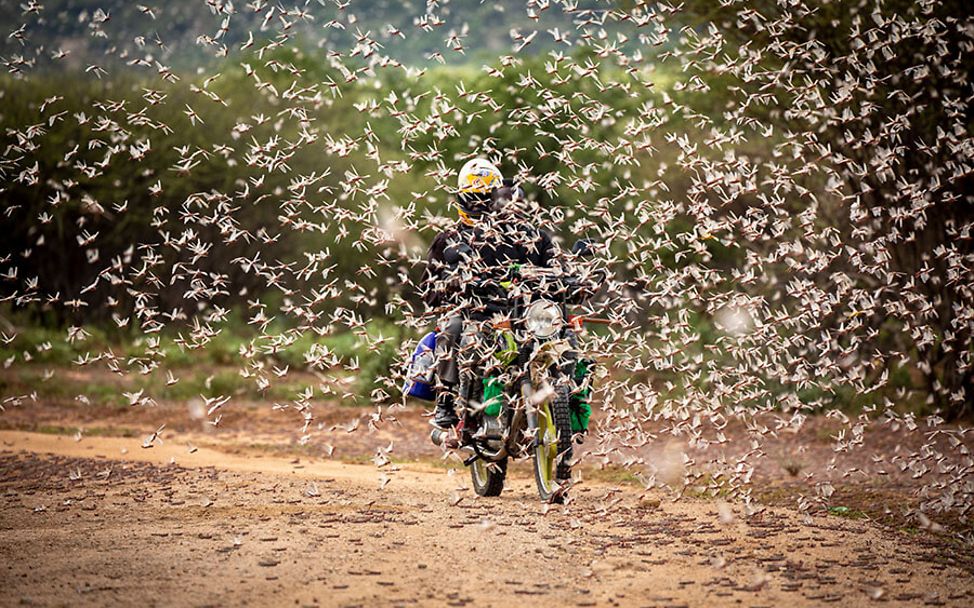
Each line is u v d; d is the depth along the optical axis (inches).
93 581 635.5
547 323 864.9
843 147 1159.6
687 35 855.7
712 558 721.0
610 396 871.7
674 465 1214.3
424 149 2373.3
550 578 664.4
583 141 825.5
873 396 1617.9
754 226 823.1
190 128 2600.9
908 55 1267.2
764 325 839.1
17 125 2316.7
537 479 954.1
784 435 1455.5
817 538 800.9
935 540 824.9
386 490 1019.9
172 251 2694.4
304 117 775.7
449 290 876.0
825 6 1203.9
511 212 796.6
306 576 649.6
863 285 1348.4
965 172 871.7
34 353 2343.8
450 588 632.4
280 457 1371.8
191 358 2380.7
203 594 608.7
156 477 1082.1
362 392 1913.1
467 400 916.6
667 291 825.5
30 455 1262.3
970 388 1510.8
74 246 2647.6
